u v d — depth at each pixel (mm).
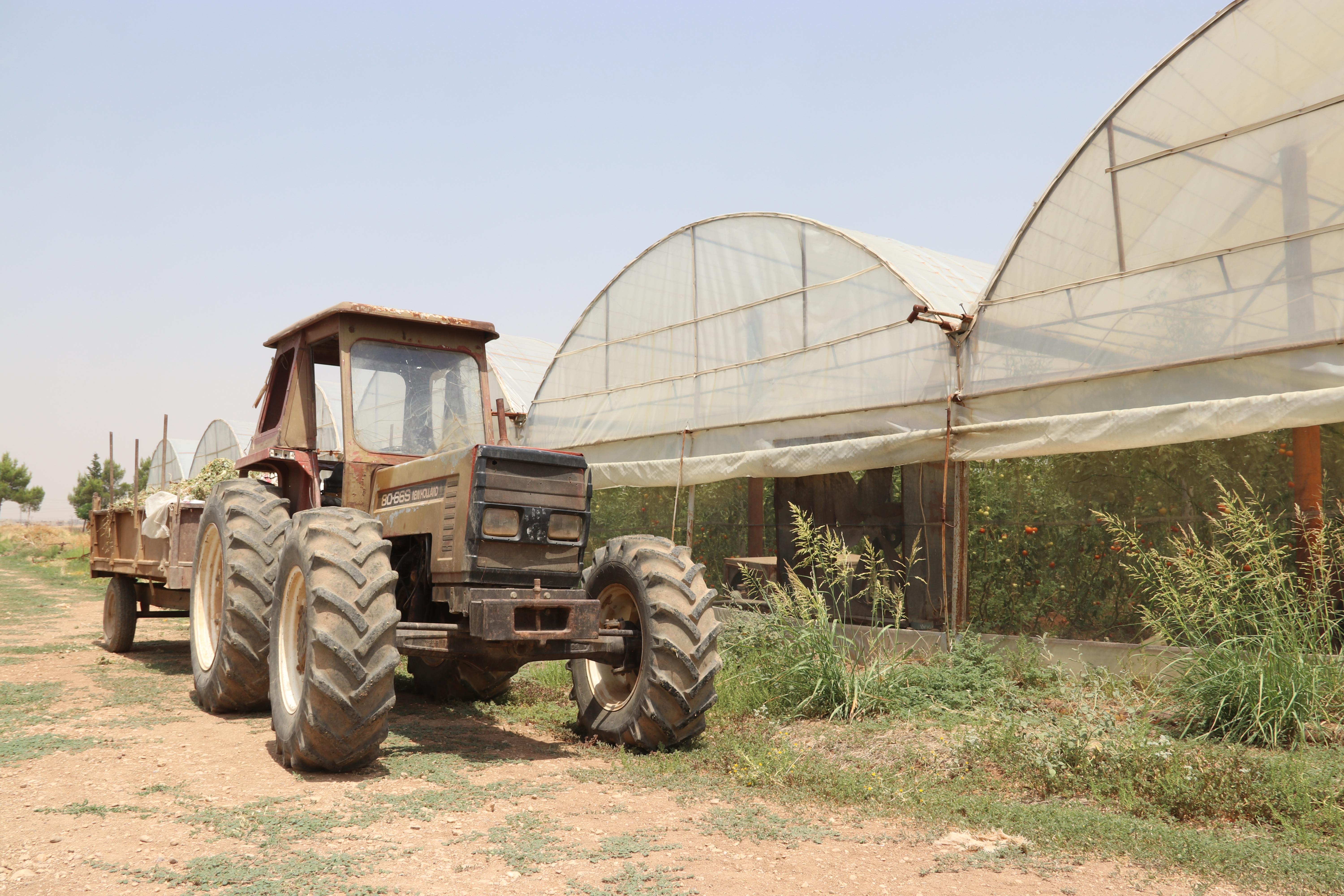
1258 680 5473
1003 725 5441
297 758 4699
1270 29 6934
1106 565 7852
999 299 8414
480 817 4043
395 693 7578
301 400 6770
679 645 5375
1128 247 7613
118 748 5191
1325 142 6598
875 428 9328
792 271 10328
